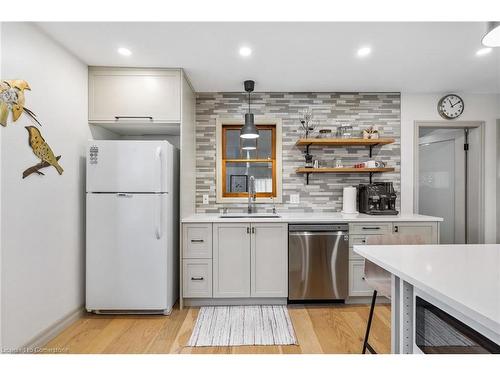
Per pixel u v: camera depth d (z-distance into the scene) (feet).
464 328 2.92
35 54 6.63
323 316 8.39
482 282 3.34
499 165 11.44
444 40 7.32
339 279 9.12
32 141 6.47
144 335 7.32
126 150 8.27
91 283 8.29
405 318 3.85
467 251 5.00
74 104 8.16
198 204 11.23
